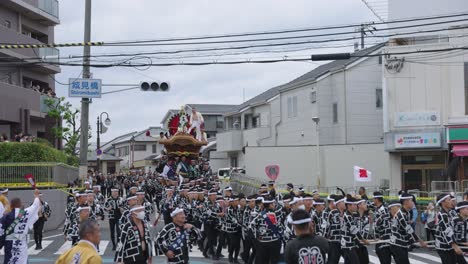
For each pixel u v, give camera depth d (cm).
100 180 3738
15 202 1252
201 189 2025
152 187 3559
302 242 732
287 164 4038
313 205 1452
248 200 1636
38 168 2730
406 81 3042
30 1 4019
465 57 2969
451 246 1222
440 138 2952
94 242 714
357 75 4050
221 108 6931
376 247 1350
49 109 4009
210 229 1825
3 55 3678
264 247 1401
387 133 3061
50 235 2475
